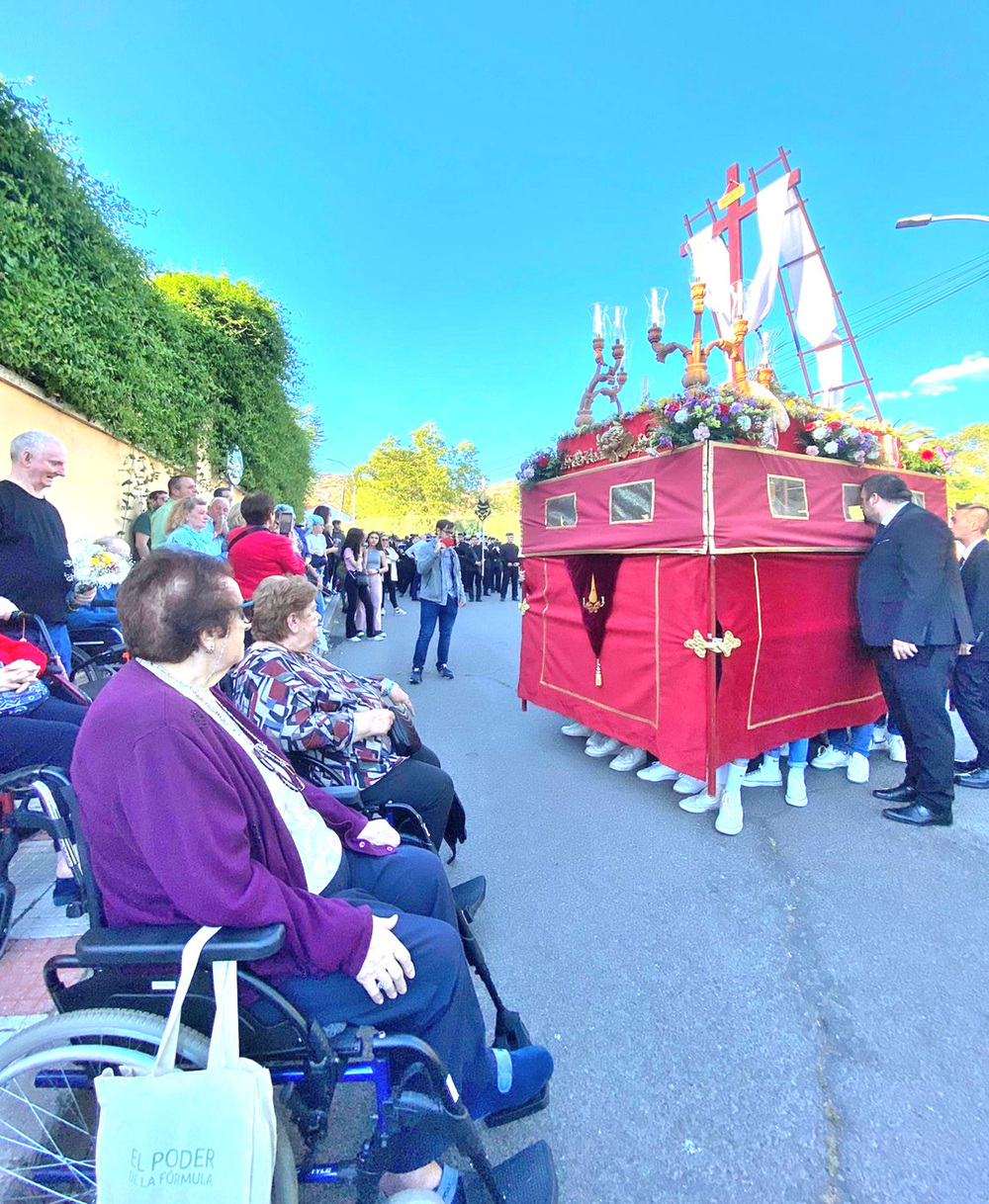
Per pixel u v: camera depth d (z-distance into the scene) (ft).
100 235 18.30
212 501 18.58
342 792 6.95
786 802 12.26
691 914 8.75
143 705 4.10
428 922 4.84
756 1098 5.94
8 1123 4.27
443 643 22.71
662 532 11.07
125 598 4.42
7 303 14.69
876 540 11.45
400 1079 4.32
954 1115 5.73
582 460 13.82
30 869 9.29
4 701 7.16
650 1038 6.66
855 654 12.84
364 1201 4.18
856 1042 6.57
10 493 9.73
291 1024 4.29
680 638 10.93
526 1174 4.89
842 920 8.58
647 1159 5.39
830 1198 5.03
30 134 15.17
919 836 10.86
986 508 13.09
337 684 8.28
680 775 12.94
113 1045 4.15
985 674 12.70
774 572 11.26
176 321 24.77
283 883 4.27
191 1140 3.54
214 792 4.09
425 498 129.08
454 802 9.07
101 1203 3.55
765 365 13.69
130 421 21.31
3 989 6.77
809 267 19.27
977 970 7.63
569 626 14.39
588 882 9.59
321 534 34.42
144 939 3.99
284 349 35.88
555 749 15.37
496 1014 6.51
